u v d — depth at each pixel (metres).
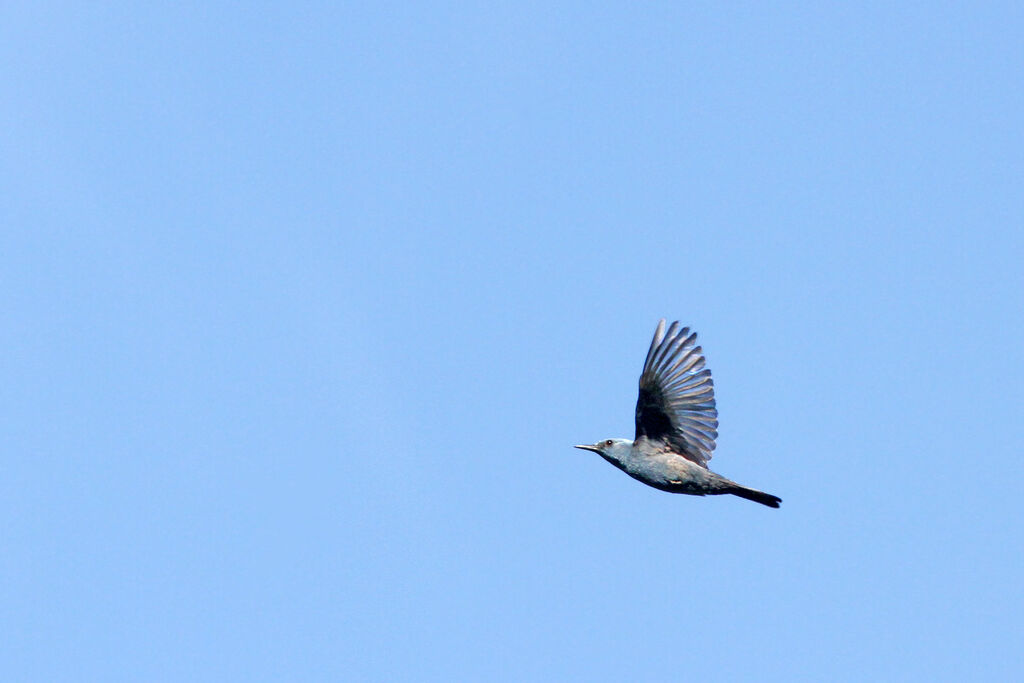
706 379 21.98
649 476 22.00
